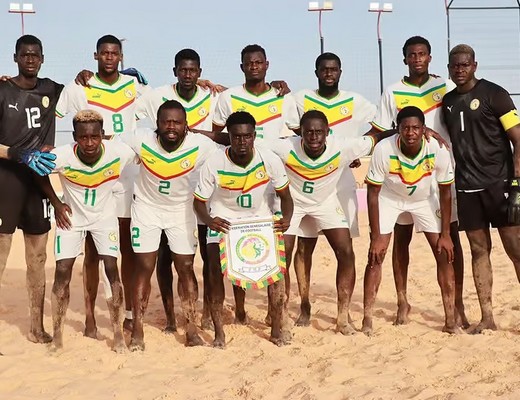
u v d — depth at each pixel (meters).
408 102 7.55
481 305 7.34
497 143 6.98
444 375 5.99
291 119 7.76
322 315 8.35
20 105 6.95
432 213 7.30
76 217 6.95
